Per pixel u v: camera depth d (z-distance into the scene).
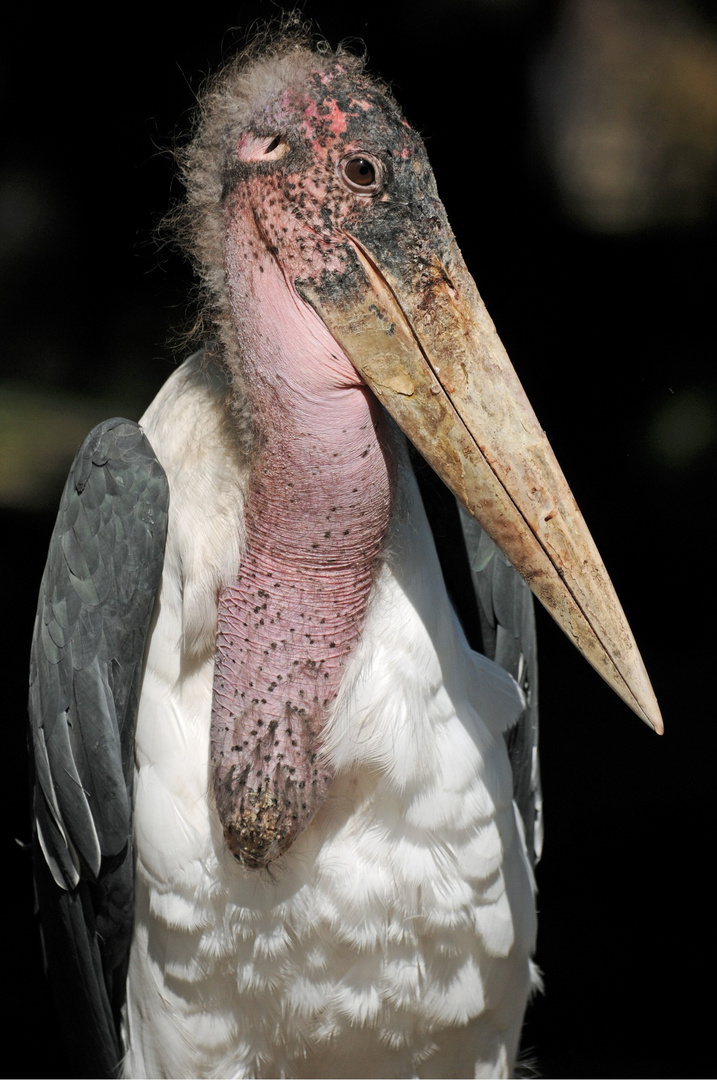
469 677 3.59
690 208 7.79
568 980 4.27
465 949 3.58
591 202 7.78
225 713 3.53
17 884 4.71
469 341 3.49
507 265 7.34
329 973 3.56
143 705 3.56
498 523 3.49
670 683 5.79
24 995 4.20
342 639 3.53
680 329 7.10
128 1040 3.63
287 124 3.48
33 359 7.44
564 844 4.89
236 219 3.51
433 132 7.24
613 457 6.70
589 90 8.34
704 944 4.39
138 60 7.06
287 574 3.52
